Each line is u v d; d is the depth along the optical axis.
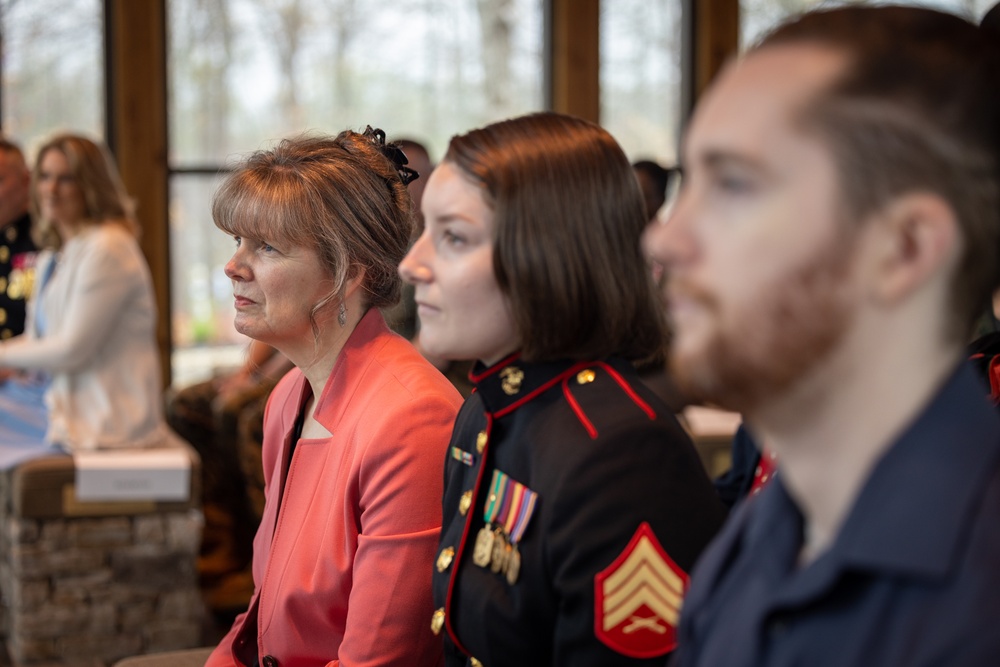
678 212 0.58
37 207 3.41
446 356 1.08
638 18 4.98
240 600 3.58
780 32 0.58
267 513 1.58
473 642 1.06
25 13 4.35
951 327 0.56
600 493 0.98
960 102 0.54
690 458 1.02
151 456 3.29
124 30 4.34
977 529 0.54
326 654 1.42
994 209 0.54
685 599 0.73
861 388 0.56
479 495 1.10
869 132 0.53
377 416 1.38
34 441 3.38
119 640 3.23
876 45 0.54
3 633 3.43
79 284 3.22
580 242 1.01
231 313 4.60
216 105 4.54
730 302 0.54
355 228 1.45
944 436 0.56
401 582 1.31
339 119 4.72
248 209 1.43
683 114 5.06
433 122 4.84
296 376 1.64
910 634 0.53
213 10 4.51
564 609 0.98
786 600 0.58
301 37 4.63
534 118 1.06
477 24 4.84
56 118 4.42
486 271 1.03
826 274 0.53
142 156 4.39
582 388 1.05
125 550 3.21
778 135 0.54
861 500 0.56
